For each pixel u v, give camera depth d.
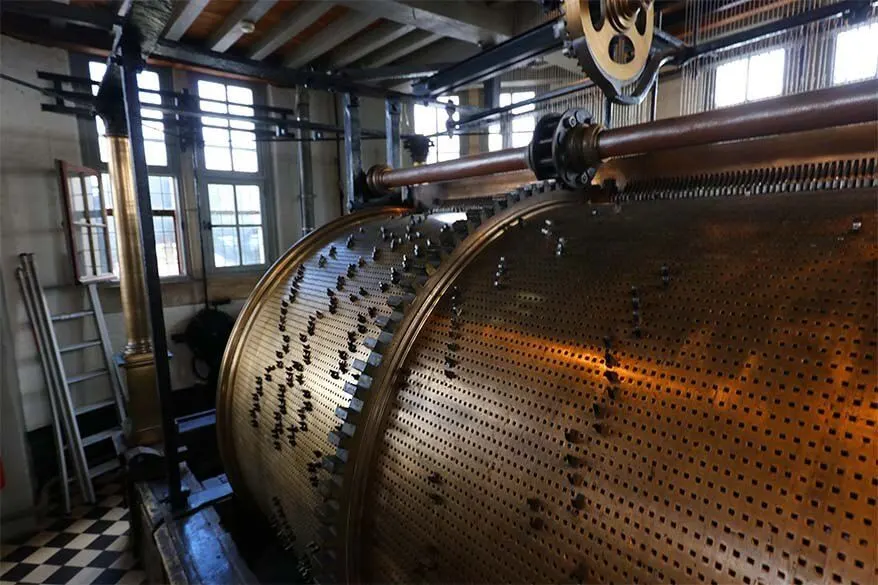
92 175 4.52
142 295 3.62
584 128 1.72
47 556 3.27
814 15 2.23
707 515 0.71
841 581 0.58
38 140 4.14
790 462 0.67
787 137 1.37
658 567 0.73
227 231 5.62
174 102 5.04
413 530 1.14
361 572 1.31
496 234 1.55
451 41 5.42
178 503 2.45
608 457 0.84
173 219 5.25
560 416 0.94
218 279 5.47
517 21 4.39
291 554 2.46
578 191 1.81
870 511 0.59
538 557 0.88
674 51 2.67
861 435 0.64
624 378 0.90
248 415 2.12
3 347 3.46
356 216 2.62
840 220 0.93
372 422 1.29
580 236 1.34
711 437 0.75
